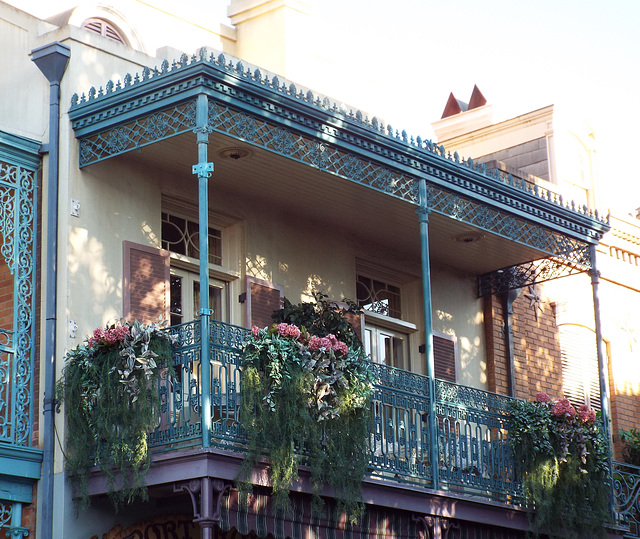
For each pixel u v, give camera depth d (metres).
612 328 16.86
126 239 11.41
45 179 11.16
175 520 10.99
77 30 11.41
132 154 11.55
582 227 14.00
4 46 11.72
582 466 12.95
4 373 11.02
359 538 11.03
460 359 14.79
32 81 11.49
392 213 13.12
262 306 12.45
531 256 14.52
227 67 10.38
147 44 15.74
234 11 17.06
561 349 16.11
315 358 10.50
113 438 9.92
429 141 12.29
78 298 10.82
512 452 12.74
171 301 11.99
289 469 10.01
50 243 10.87
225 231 12.69
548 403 13.03
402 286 14.74
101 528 10.43
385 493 11.22
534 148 17.30
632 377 16.91
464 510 12.00
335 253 13.61
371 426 11.10
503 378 15.13
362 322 13.44
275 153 10.89
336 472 10.48
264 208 12.90
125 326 10.23
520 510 12.55
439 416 12.88
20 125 11.48
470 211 12.78
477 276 15.36
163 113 10.59
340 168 11.39
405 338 14.57
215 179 12.21
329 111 11.18
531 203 13.34
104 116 10.91
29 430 10.62
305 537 10.54
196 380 10.11
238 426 10.16
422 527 11.68
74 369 10.32
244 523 10.01
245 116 10.60
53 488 10.37
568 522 12.72
